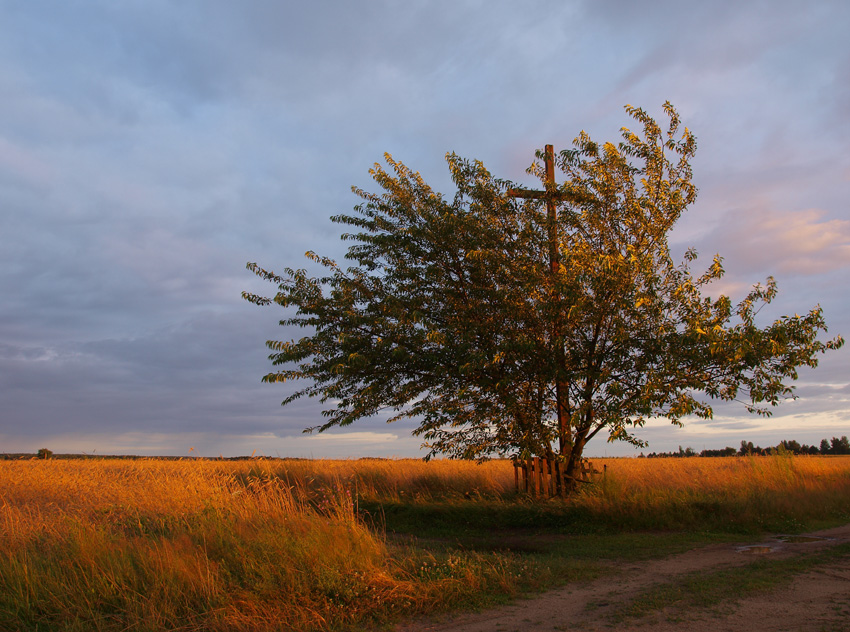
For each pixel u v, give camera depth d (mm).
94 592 6059
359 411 14602
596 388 12969
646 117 13836
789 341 11703
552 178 15422
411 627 5629
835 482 16562
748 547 9398
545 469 14445
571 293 11695
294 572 6656
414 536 12133
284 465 19141
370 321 13766
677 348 11859
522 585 7105
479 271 13805
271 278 14695
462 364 13102
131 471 17656
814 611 5516
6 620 5488
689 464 27031
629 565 8328
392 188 15148
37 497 13008
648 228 13195
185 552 7117
